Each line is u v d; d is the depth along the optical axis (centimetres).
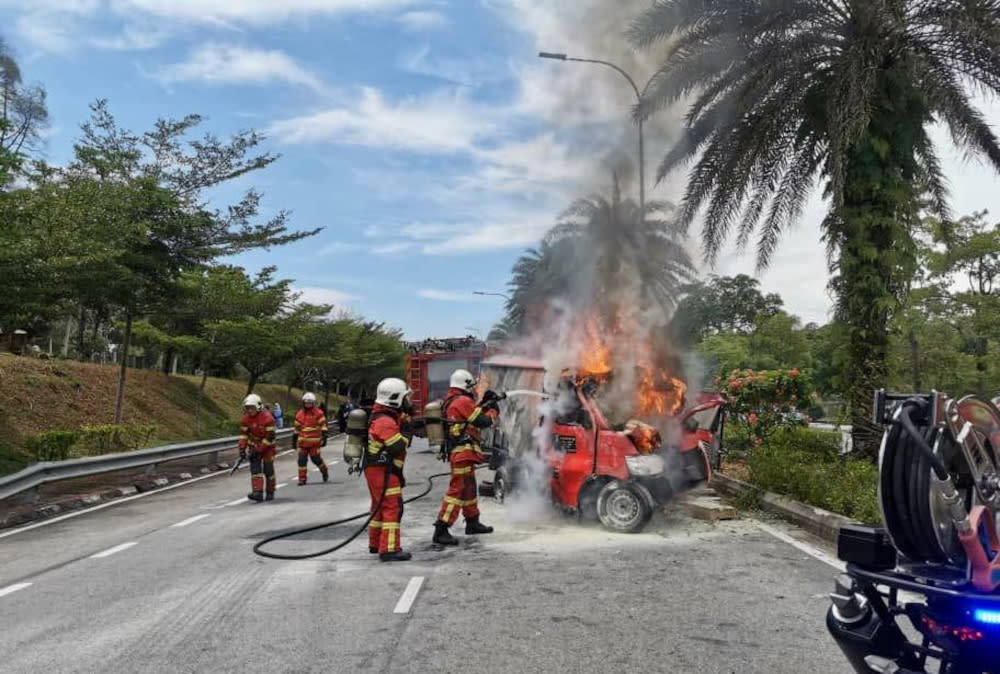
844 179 1403
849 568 370
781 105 1455
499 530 930
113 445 2058
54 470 1277
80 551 878
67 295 1888
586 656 485
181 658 491
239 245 2508
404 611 591
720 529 931
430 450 2375
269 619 575
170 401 3216
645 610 586
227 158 2509
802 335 3938
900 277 1412
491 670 462
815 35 1410
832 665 468
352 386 6881
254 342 3108
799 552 797
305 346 4100
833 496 938
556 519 999
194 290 2322
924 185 1669
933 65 1370
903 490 342
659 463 917
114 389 2805
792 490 1041
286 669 468
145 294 2209
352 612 590
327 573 725
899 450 346
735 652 491
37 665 482
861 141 1389
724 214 1590
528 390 1055
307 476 1745
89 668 475
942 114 1405
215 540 917
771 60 1420
